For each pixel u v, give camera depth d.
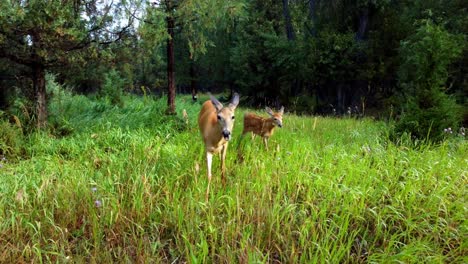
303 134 8.25
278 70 28.11
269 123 7.55
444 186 5.19
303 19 29.70
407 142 7.07
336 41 22.20
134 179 5.28
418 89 7.89
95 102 12.50
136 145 7.34
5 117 8.66
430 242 4.18
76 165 6.18
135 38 8.99
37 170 6.16
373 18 22.81
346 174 5.35
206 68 38.84
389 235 4.32
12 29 7.39
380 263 3.69
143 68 32.50
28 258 3.87
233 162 6.25
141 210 4.55
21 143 7.59
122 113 10.70
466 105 14.64
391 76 21.31
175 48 36.16
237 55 29.25
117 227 4.32
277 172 5.54
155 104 11.58
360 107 22.45
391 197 4.97
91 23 8.49
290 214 4.48
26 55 8.02
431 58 7.75
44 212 4.41
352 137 8.05
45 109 8.67
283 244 4.06
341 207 4.67
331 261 3.77
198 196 4.73
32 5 7.14
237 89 34.00
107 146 7.76
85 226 4.46
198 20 9.83
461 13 17.00
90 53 8.61
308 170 5.61
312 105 24.67
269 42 27.00
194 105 12.95
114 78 14.20
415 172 5.35
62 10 7.38
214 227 4.23
